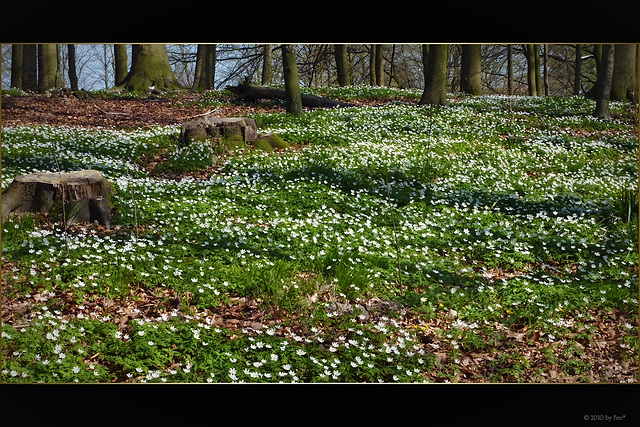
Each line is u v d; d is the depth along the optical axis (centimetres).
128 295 555
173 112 1669
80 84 2514
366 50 2977
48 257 589
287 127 1425
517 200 968
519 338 564
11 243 615
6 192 732
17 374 423
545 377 511
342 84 2588
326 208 867
